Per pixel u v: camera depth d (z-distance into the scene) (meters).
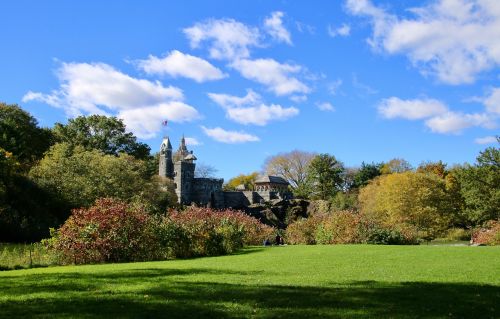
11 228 42.59
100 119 84.19
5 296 11.58
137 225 26.34
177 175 123.31
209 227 31.27
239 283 13.87
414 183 68.94
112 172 60.19
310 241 46.47
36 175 58.19
